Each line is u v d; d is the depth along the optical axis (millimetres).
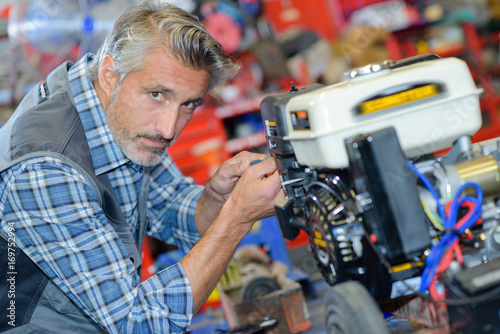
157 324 1325
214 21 4172
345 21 4867
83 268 1341
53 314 1489
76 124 1469
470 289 916
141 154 1461
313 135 1007
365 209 973
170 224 1882
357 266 1026
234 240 1379
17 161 1326
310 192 1096
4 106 3684
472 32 4613
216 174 1645
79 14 3150
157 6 1407
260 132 3939
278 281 2402
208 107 3916
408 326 1175
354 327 911
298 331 2066
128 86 1380
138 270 1616
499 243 1065
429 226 1024
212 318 2945
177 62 1340
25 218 1353
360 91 1009
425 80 1031
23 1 3174
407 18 4602
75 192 1352
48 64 3359
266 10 4824
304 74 4434
